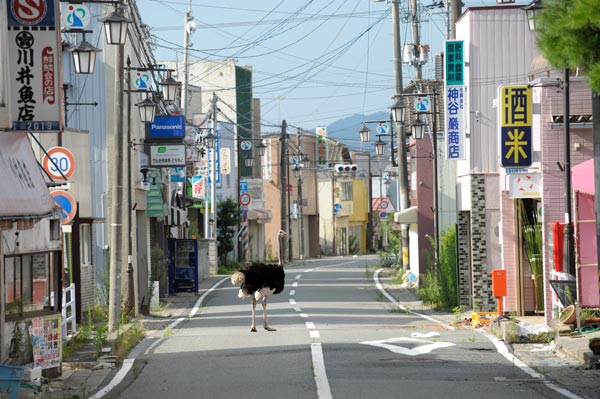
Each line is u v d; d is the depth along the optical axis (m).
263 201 101.38
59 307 22.30
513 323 24.94
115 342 24.91
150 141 44.59
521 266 32.41
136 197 43.00
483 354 21.44
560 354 21.44
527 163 28.80
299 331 27.61
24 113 17.58
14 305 18.69
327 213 126.56
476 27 34.88
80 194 36.84
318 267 79.81
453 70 34.84
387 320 32.69
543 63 31.52
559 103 27.47
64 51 42.31
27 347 19.00
